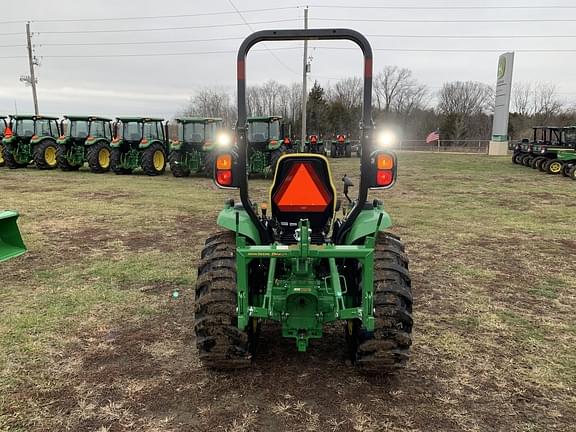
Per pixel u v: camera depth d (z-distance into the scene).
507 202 10.23
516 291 4.60
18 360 3.13
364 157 2.91
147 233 6.90
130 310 4.01
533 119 50.97
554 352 3.33
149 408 2.63
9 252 4.41
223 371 3.01
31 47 33.84
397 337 2.71
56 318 3.82
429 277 5.00
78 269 5.12
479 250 6.13
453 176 15.95
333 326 3.74
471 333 3.63
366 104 2.87
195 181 13.80
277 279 2.81
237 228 2.55
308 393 2.78
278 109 45.19
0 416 2.54
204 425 2.49
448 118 54.19
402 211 8.93
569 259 5.75
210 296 2.76
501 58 30.44
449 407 2.67
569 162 15.71
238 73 2.88
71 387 2.83
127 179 14.20
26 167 18.25
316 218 3.17
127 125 15.63
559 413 2.63
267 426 2.48
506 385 2.90
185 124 14.75
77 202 9.65
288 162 3.10
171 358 3.19
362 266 2.61
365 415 2.58
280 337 3.52
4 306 4.06
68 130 16.55
